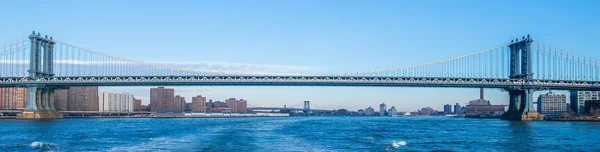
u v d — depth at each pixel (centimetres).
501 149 8144
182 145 8006
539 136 10931
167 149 7469
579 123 19512
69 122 19425
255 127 14200
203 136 9938
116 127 14262
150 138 9475
